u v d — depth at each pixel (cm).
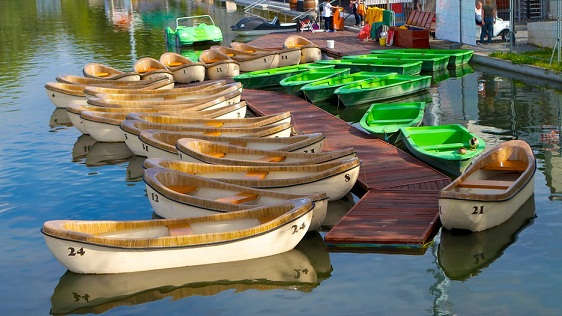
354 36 3928
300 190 1605
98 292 1323
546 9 3534
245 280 1345
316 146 1888
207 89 2642
